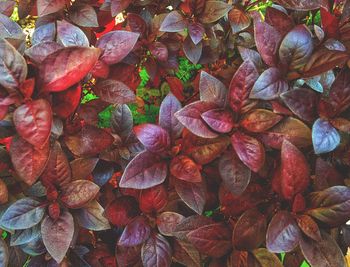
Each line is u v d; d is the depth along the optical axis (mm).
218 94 428
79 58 372
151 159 425
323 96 455
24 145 393
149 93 704
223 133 424
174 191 466
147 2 614
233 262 443
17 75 375
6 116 392
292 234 405
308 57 423
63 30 437
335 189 405
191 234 436
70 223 419
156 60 612
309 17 563
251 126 417
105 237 517
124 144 507
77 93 398
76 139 454
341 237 478
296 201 409
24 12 605
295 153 399
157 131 426
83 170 453
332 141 403
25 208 418
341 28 456
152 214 451
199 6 543
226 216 471
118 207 451
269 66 448
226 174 426
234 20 582
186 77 700
